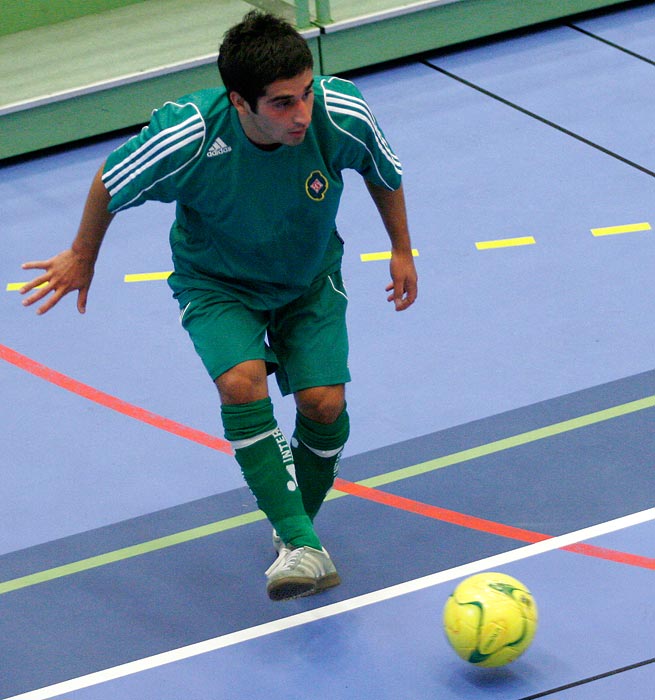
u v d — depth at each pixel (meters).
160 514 13.05
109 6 25.42
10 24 24.61
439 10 24.00
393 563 11.97
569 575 11.55
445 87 23.22
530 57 24.14
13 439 14.55
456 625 9.98
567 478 12.95
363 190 19.94
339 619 11.30
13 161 22.25
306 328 10.60
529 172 19.77
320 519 12.72
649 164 19.62
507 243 17.81
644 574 11.47
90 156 22.12
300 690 10.49
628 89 22.28
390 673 10.59
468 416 14.18
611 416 13.90
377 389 14.83
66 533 12.89
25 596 12.01
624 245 17.47
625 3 26.02
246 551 12.38
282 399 14.83
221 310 10.37
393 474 13.30
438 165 20.27
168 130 9.45
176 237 10.61
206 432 14.40
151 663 10.98
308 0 24.30
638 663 10.41
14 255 18.80
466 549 12.05
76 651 11.22
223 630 11.32
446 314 16.25
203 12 25.00
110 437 14.42
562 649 10.66
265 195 9.66
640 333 15.44
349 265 17.66
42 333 16.67
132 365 15.80
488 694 10.21
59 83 22.06
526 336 15.62
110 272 18.08
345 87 9.78
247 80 8.78
